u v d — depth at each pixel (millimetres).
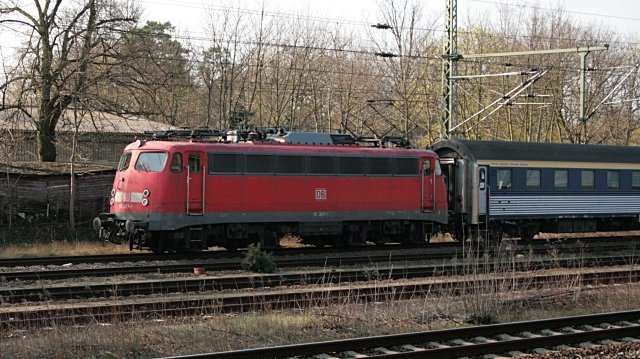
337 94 51969
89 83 31453
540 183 29453
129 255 22203
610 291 16969
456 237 29375
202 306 14062
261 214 23562
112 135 39750
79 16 32312
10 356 11023
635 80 51562
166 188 22188
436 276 19797
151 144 22766
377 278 19062
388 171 25953
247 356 10555
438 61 51312
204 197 22672
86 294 15844
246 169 23359
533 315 14836
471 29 53688
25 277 18078
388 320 13906
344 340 11391
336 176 24922
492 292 14797
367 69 54531
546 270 20891
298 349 10969
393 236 27500
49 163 33750
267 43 44000
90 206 31953
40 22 31422
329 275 18625
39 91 31859
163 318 13555
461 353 11258
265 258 19641
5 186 30141
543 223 30344
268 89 50938
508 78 50062
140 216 22281
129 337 11820
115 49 33562
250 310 14719
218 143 23297
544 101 48719
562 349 11836
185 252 23156
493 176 28422
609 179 31219
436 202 26938
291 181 24094
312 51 50938
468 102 51938
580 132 48562
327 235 26047
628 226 32344
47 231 29578
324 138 25578
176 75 36938
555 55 50156
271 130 25578
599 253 25750
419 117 52781
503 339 12547
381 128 54156
